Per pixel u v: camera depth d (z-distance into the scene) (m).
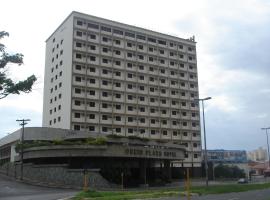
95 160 58.91
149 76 107.00
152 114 104.81
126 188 52.19
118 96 99.50
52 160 59.47
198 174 108.12
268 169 129.88
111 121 96.69
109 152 56.19
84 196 31.64
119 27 104.00
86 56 96.62
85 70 95.50
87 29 98.50
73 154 55.50
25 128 74.50
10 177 62.91
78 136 70.56
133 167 63.31
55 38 105.50
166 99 109.12
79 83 94.00
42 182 54.69
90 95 94.81
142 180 62.75
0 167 74.44
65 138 67.75
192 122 112.88
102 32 100.75
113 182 58.31
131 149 58.62
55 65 103.56
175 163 105.06
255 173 140.25
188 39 118.62
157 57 109.94
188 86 114.88
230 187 45.59
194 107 114.44
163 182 66.62
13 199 31.56
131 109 101.19
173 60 113.50
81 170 51.56
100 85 97.06
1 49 26.00
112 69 100.00
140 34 108.00
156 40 111.12
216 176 104.62
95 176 51.97
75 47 95.81
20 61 26.53
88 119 93.12
